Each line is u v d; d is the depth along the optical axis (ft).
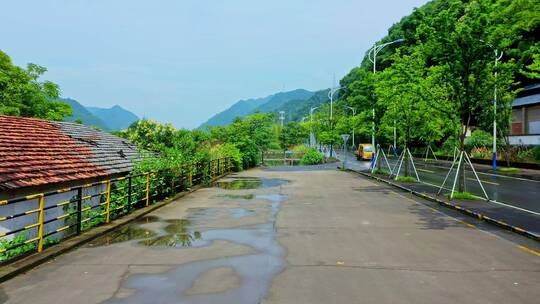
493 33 51.11
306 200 54.03
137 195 46.06
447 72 54.03
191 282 21.03
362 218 40.32
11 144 45.68
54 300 18.61
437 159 165.27
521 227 34.01
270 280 21.34
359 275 22.20
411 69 69.82
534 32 106.63
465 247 28.60
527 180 80.02
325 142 195.83
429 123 78.23
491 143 135.74
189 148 79.00
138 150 71.67
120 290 19.88
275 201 53.06
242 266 23.80
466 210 43.06
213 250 27.58
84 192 48.67
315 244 29.30
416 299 18.71
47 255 25.16
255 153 143.23
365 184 77.30
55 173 43.06
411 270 23.15
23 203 38.19
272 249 27.84
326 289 19.98
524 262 24.91
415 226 36.29
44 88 100.94
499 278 21.77
